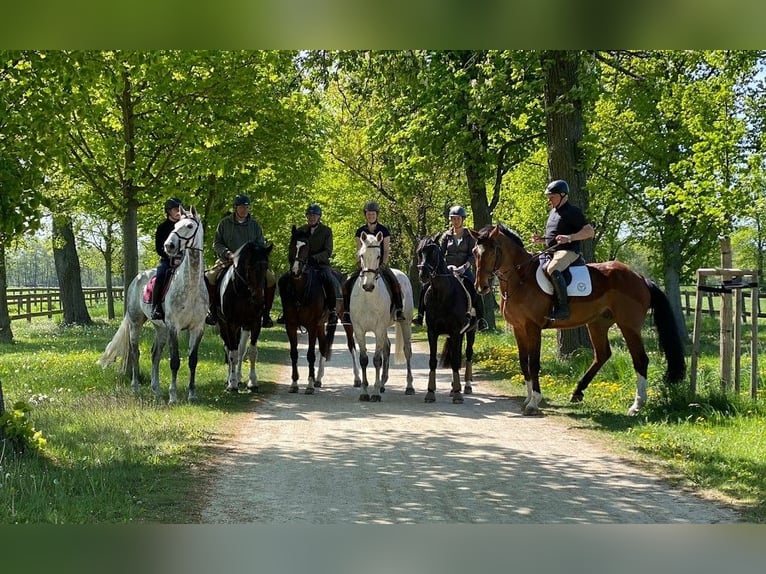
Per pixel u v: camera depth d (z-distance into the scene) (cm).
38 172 941
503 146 2205
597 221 3050
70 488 711
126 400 1217
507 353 1995
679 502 712
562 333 1736
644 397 1194
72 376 1533
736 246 4016
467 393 1456
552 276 1175
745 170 2002
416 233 3716
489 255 1188
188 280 1273
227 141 2123
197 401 1292
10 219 889
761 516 667
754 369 1205
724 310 1264
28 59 971
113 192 1627
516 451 935
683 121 2259
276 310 5081
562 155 1653
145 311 1357
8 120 993
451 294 1310
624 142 2736
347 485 769
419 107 2125
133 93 1605
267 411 1234
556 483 780
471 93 1691
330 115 3175
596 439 1010
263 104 1872
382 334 1361
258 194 2795
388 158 2717
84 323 3350
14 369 1659
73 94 1157
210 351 2198
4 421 834
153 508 678
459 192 3503
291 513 671
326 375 1802
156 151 1697
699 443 938
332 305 1472
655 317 1205
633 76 1789
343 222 4281
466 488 760
